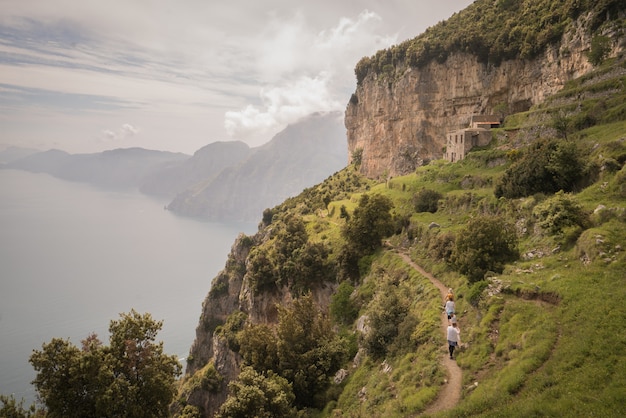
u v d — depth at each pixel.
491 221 44.16
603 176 47.75
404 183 107.75
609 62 82.56
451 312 37.44
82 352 36.59
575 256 35.38
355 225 80.06
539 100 108.06
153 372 37.88
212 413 101.25
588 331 24.39
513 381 23.75
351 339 61.19
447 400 27.50
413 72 146.12
